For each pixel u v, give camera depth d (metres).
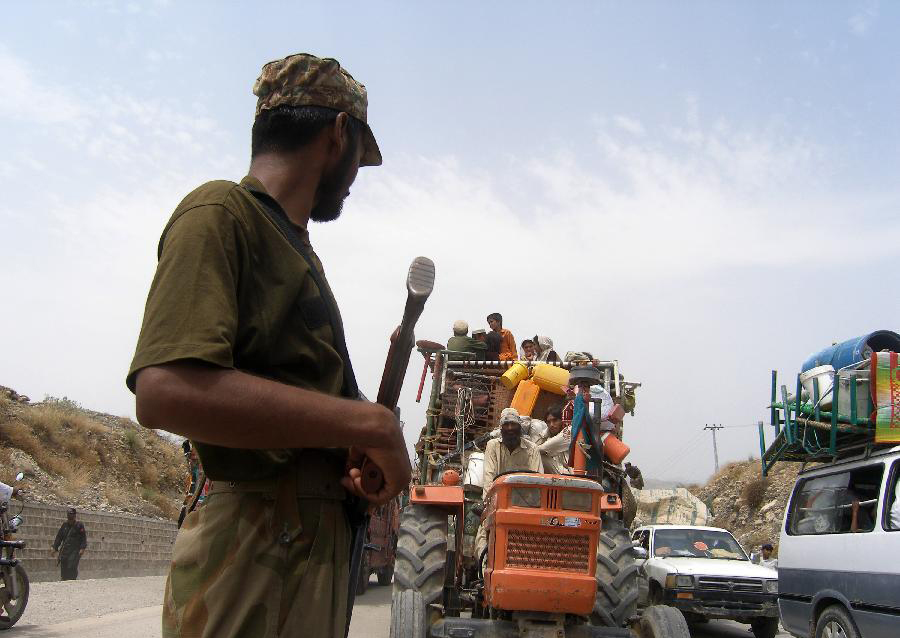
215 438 1.32
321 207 1.83
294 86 1.74
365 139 1.90
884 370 8.02
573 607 5.81
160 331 1.31
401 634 6.08
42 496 22.09
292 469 1.55
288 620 1.47
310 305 1.57
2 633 8.17
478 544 7.03
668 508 20.16
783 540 9.36
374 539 18.06
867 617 7.46
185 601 1.47
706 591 11.82
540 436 7.88
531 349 11.54
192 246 1.39
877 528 7.54
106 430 31.20
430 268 1.59
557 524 5.87
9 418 25.94
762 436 10.03
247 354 1.47
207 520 1.52
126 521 22.30
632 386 10.14
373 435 1.44
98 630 8.60
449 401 10.13
